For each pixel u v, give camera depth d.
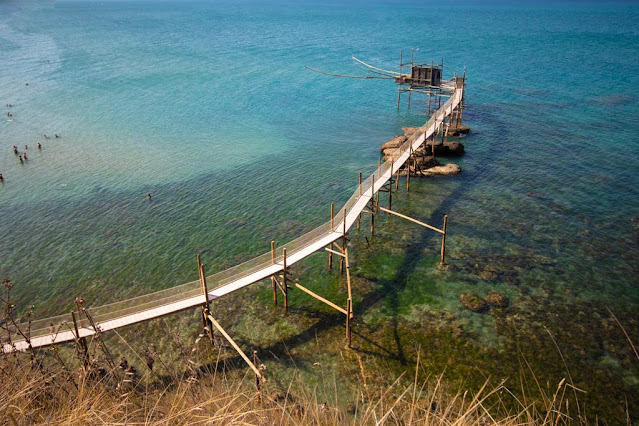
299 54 140.25
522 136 64.50
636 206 43.78
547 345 27.50
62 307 32.44
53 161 58.84
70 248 39.38
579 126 67.56
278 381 25.47
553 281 33.41
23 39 175.25
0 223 43.69
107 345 28.05
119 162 58.41
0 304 32.62
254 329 29.70
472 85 94.44
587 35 171.00
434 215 43.69
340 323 29.92
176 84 102.25
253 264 30.64
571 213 42.94
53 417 7.75
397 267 35.59
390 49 147.12
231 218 43.91
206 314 28.11
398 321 29.84
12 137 67.62
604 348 27.23
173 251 38.69
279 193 49.19
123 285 34.56
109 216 44.72
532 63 117.00
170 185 51.59
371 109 83.31
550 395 24.05
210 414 7.98
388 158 53.09
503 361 26.41
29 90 95.44
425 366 26.19
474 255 36.81
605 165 53.38
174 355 27.48
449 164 53.91
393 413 8.15
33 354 10.48
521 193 47.41
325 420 8.26
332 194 48.72
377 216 44.03
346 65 123.19
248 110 82.56
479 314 30.22
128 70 116.50
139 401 9.12
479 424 7.91
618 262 35.44
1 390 8.16
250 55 138.50
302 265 36.22
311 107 84.56
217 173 54.81
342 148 63.12
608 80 95.31
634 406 23.47
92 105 85.06
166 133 69.88
